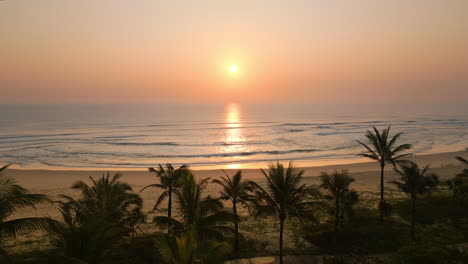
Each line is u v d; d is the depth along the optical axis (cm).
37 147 8731
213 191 3862
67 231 1098
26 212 2956
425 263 1528
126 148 8644
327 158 6738
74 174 5128
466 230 2220
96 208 1536
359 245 2017
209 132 13388
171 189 2325
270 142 9688
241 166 6000
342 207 2428
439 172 4703
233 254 1944
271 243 2130
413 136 10556
